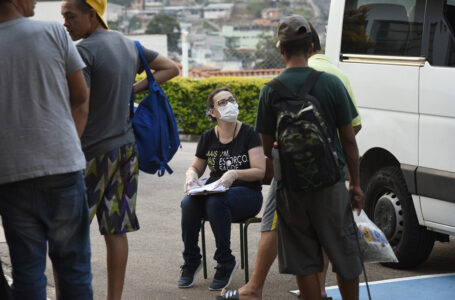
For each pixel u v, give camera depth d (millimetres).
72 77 3213
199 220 4969
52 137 3088
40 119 3064
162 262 5652
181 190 8766
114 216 4023
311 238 3756
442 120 4973
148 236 6488
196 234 4977
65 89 3168
